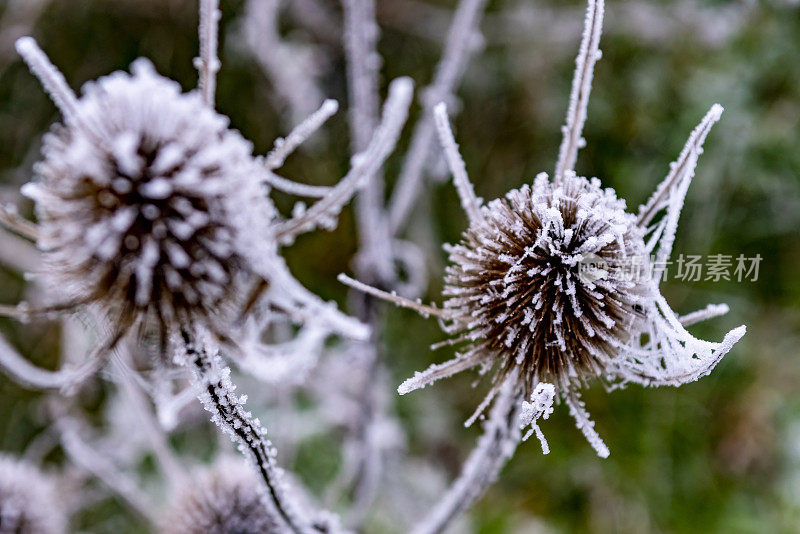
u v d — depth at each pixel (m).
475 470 0.51
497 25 0.77
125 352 0.52
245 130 0.77
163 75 0.75
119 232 0.46
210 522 0.54
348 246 0.77
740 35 0.73
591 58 0.47
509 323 0.48
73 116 0.46
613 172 0.76
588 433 0.48
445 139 0.48
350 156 0.77
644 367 0.48
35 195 0.46
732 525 0.74
